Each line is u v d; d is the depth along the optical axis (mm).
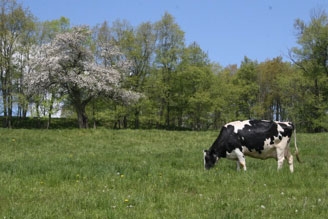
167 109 56250
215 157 13609
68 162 14930
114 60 49469
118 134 28234
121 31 52688
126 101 43125
